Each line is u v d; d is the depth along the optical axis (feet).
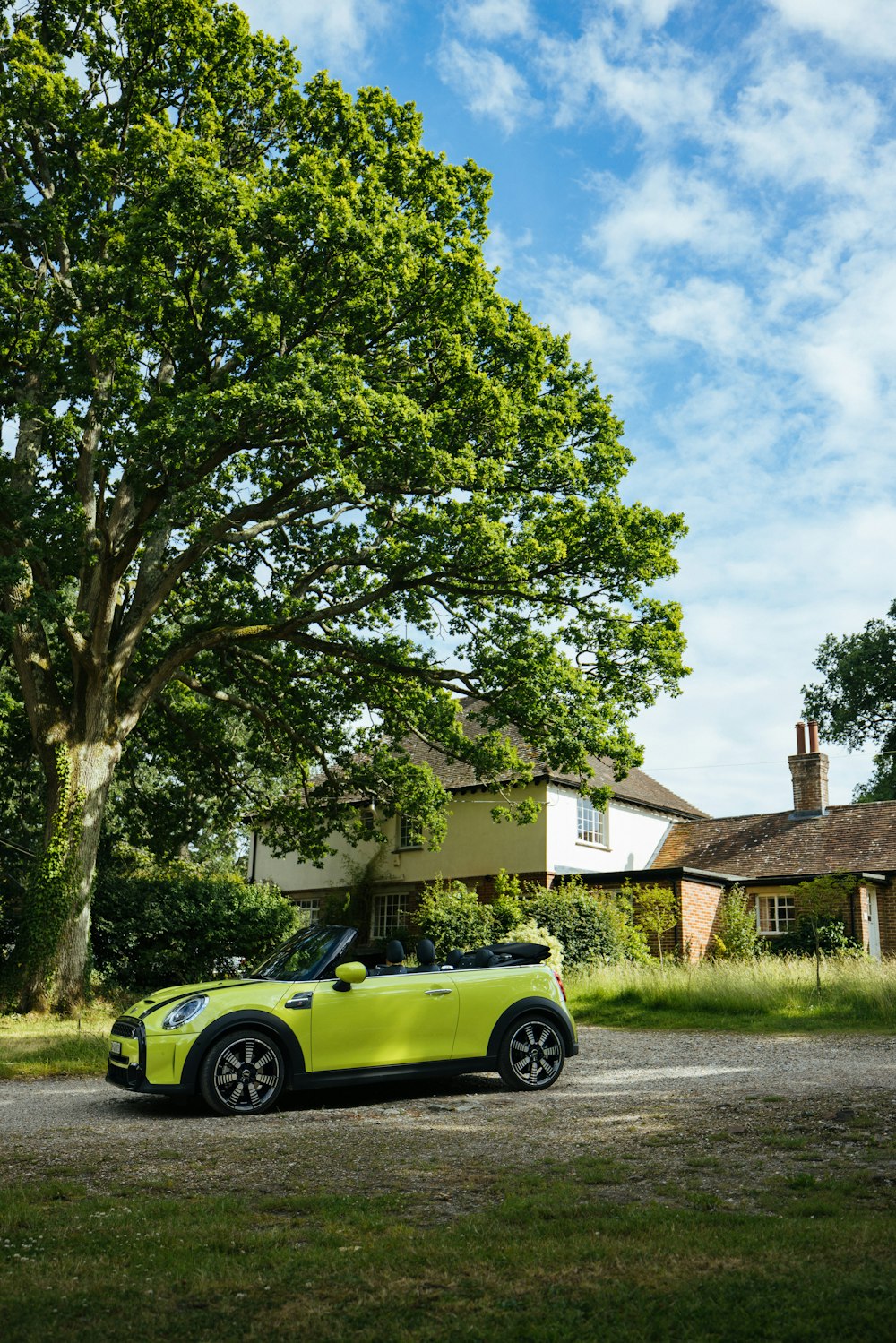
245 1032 29.19
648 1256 13.67
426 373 61.93
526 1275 13.10
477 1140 23.49
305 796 91.04
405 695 76.23
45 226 58.34
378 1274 13.25
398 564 63.16
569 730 63.21
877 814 99.66
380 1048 30.53
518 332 64.80
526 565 62.18
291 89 63.36
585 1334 11.03
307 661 75.56
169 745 83.20
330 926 33.09
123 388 56.08
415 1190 18.49
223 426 50.98
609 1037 50.49
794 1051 42.37
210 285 56.39
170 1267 13.66
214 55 61.72
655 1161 20.56
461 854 101.91
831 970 62.95
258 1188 18.86
